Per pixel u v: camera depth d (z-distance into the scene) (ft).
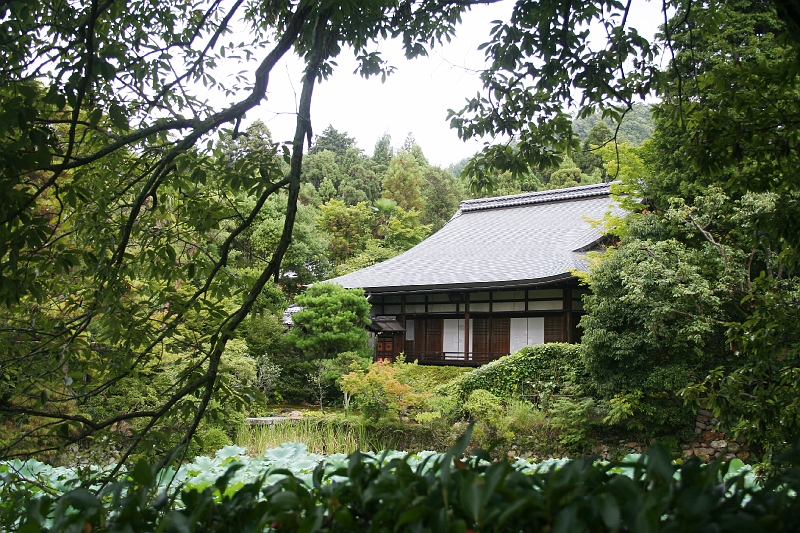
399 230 107.76
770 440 12.50
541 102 14.42
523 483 3.79
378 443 40.40
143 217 11.82
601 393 38.19
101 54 8.95
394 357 63.41
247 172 9.91
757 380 13.69
